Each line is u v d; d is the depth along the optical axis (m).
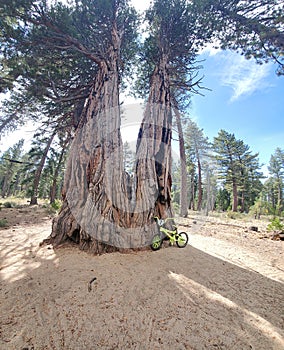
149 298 2.56
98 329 1.94
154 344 1.79
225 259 4.52
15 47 6.48
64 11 6.60
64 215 5.27
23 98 7.50
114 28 7.97
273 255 5.05
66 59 7.71
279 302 2.64
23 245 4.79
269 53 6.89
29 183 23.27
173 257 4.39
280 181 43.97
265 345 1.82
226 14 7.17
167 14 8.16
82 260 3.81
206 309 2.38
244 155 34.91
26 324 1.96
